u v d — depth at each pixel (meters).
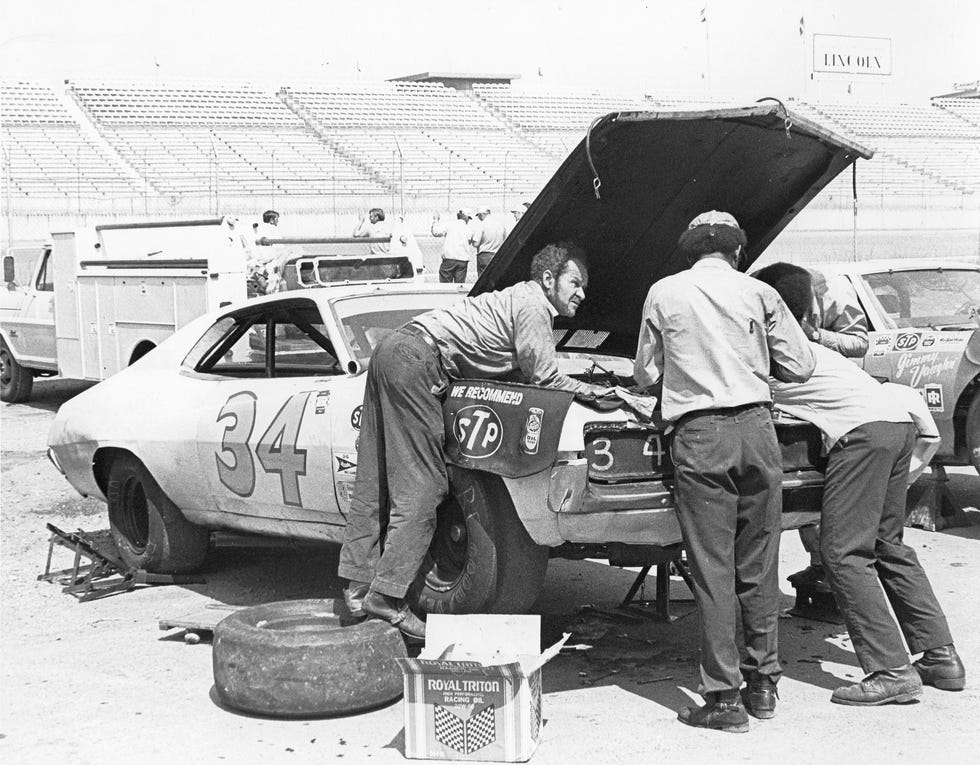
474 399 4.61
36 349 14.87
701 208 5.41
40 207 29.86
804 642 5.39
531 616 4.30
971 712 4.43
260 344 6.29
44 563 7.28
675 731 4.29
